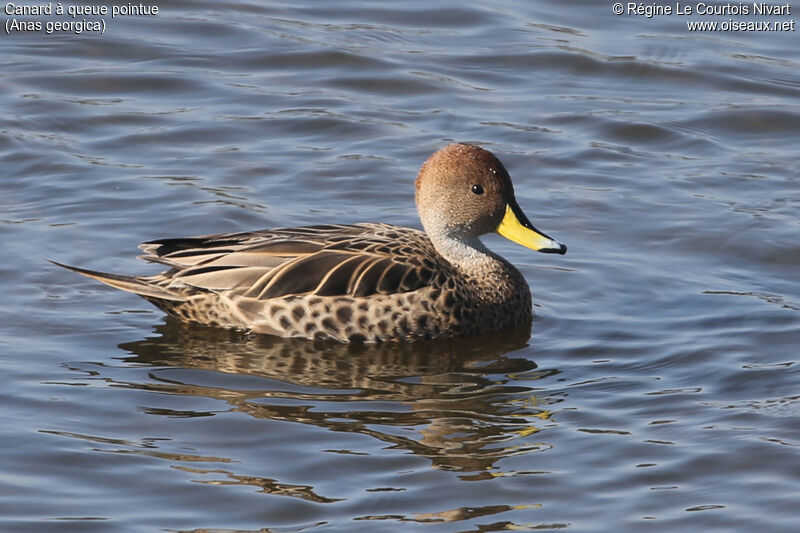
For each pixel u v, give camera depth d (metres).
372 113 19.44
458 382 12.69
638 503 10.34
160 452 11.09
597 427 11.62
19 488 10.44
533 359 13.28
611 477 10.73
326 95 20.00
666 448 11.20
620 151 18.55
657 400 12.17
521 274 14.47
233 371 12.86
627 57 21.31
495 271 14.27
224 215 16.30
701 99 20.19
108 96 19.78
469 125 19.12
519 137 18.78
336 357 13.35
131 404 11.98
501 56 21.39
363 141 18.59
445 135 18.78
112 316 14.05
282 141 18.58
